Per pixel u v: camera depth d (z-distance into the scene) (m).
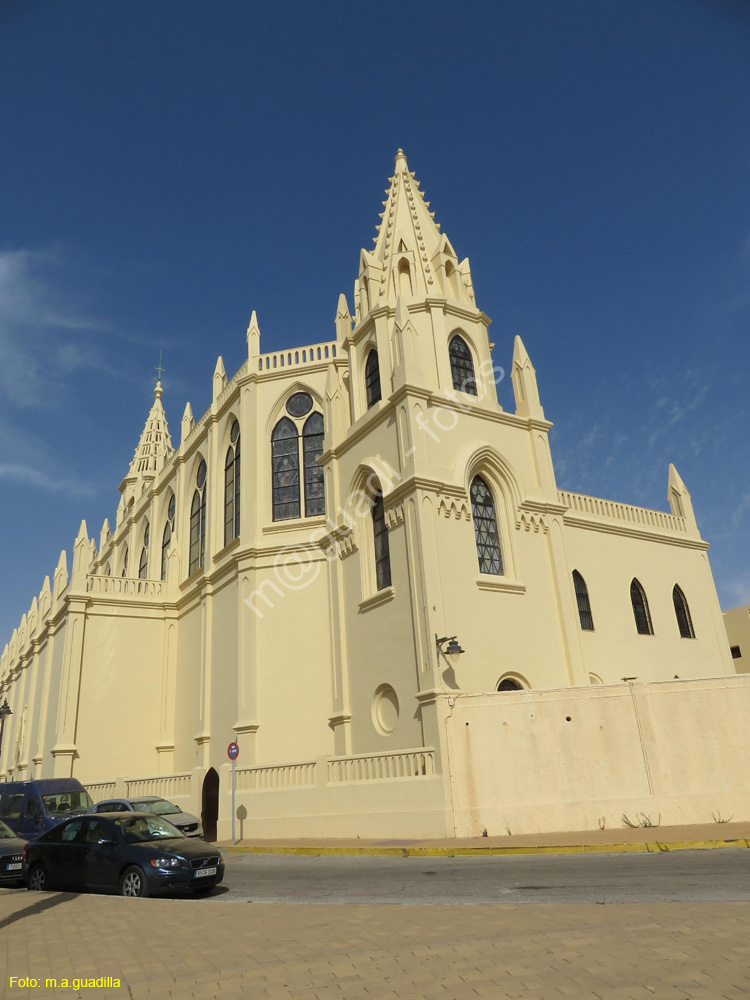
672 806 16.08
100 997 6.32
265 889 12.52
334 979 6.40
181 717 30.94
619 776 16.45
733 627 40.06
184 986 6.49
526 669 21.80
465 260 28.09
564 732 16.91
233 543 28.86
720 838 13.56
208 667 29.22
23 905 11.46
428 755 17.47
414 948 7.18
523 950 6.86
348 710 22.72
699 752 16.41
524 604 22.64
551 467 25.56
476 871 12.46
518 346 27.28
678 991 5.48
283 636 26.00
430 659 19.22
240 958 7.31
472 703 17.45
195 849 12.80
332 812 18.70
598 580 27.70
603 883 10.51
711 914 7.76
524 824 16.25
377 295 27.42
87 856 13.46
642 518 30.86
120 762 30.33
